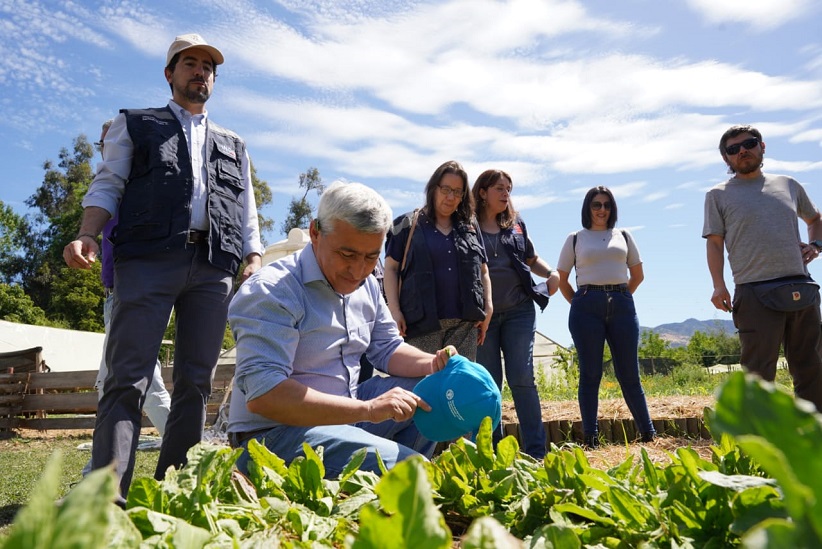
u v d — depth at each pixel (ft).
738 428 1.19
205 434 19.60
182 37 9.80
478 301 11.85
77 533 1.07
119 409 8.43
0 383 28.53
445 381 6.41
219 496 3.52
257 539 2.71
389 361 8.00
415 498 1.47
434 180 12.00
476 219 12.84
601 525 3.29
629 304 14.90
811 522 1.09
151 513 2.70
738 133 13.26
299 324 6.95
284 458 6.42
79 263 8.61
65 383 29.14
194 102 9.87
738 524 2.36
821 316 12.85
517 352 12.99
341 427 6.48
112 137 9.37
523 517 3.61
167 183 9.13
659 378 43.47
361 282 7.13
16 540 1.06
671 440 15.47
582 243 15.11
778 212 12.85
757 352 12.84
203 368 9.35
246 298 6.76
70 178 163.94
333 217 6.66
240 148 10.48
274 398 6.31
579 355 14.99
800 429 1.13
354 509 3.60
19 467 16.52
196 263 9.27
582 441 17.43
